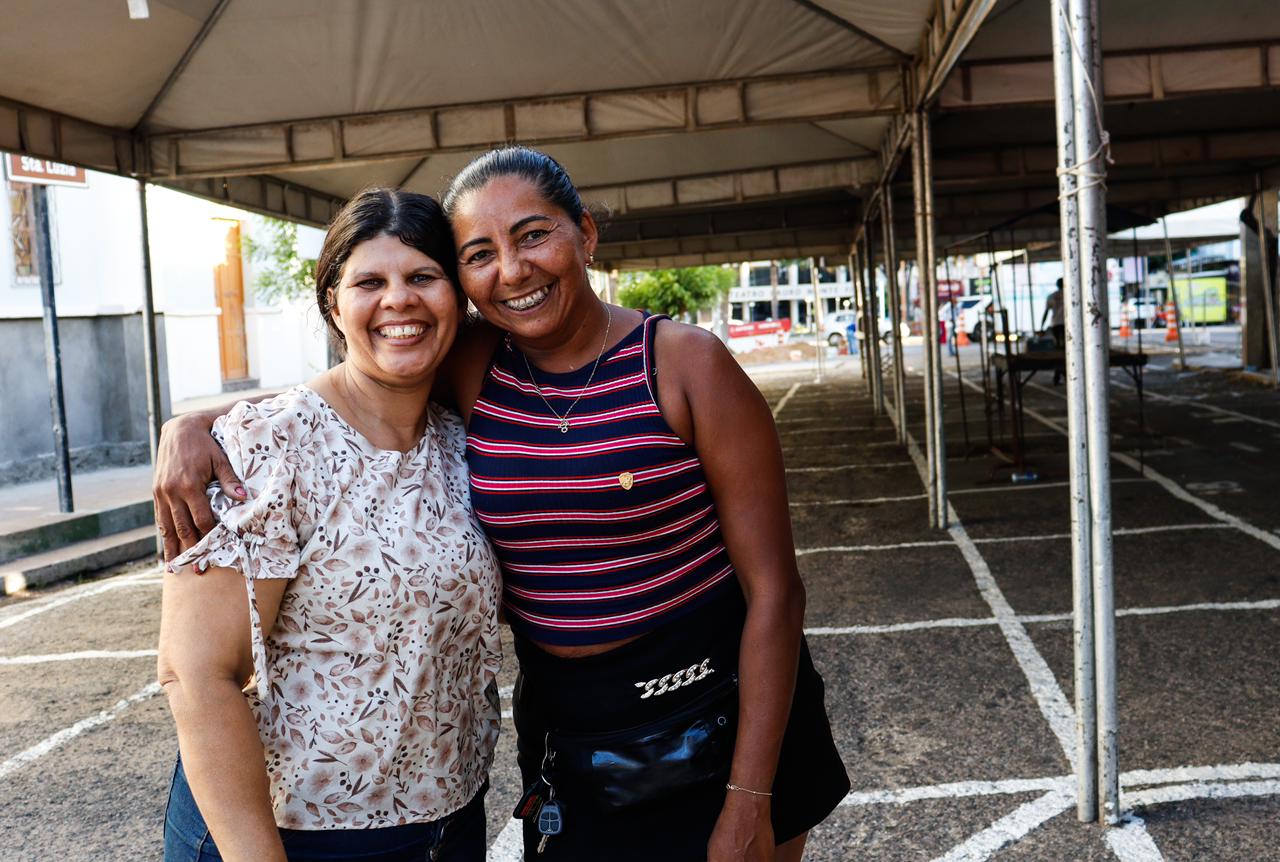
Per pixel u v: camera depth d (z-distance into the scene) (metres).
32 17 6.07
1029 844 3.19
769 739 1.84
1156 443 11.00
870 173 11.87
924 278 7.61
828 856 3.21
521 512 1.86
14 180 8.29
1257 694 4.14
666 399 1.84
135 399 12.65
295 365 20.89
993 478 9.45
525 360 1.95
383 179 11.09
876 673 4.73
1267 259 15.95
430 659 1.76
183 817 1.73
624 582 1.89
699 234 16.86
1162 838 3.16
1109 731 3.24
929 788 3.59
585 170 11.73
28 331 11.61
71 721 4.85
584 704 1.94
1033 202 16.16
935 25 6.39
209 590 1.59
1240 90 7.86
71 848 3.60
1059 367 9.26
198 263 17.33
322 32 6.90
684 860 1.90
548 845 2.00
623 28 7.01
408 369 1.77
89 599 7.33
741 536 1.89
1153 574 5.96
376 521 1.72
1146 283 25.09
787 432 14.72
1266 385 16.08
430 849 1.82
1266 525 6.95
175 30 6.69
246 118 8.41
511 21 6.86
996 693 4.38
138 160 8.68
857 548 7.23
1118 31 7.52
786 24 7.02
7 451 11.30
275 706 1.70
